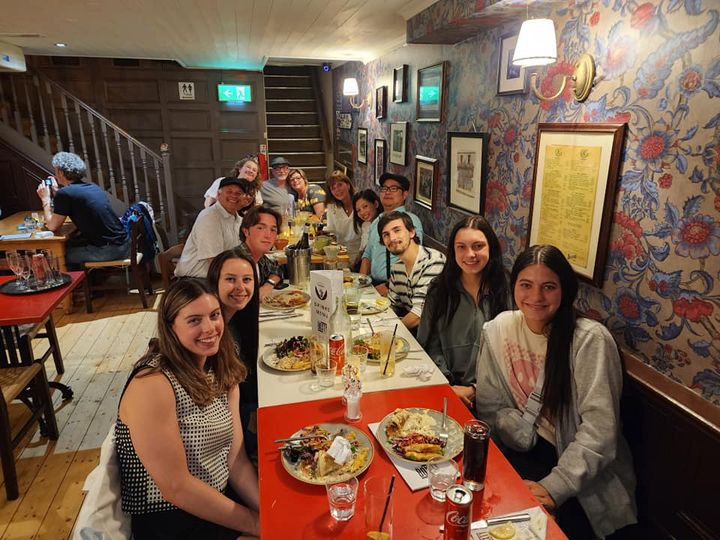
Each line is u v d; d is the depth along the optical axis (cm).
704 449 146
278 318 231
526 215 256
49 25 371
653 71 168
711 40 146
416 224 339
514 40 255
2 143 544
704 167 150
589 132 199
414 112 418
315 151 889
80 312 447
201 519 141
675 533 159
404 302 271
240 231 266
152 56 545
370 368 186
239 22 358
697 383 158
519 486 126
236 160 663
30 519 212
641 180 176
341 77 733
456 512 99
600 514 153
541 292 155
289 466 130
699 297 155
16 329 252
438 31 285
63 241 420
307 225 455
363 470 129
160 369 133
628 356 182
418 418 149
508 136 269
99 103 607
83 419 284
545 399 161
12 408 293
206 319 138
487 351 183
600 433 149
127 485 135
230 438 153
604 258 196
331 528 111
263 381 175
